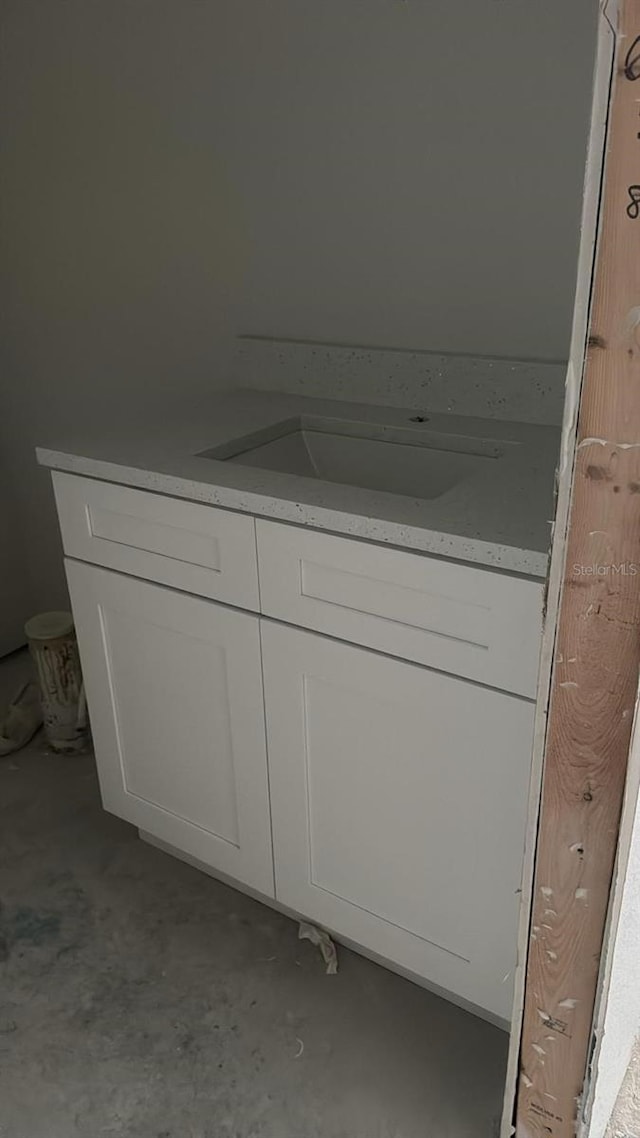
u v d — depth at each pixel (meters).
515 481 1.35
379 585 1.28
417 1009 1.58
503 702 1.22
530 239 1.54
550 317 1.57
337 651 1.36
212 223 1.90
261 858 1.67
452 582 1.20
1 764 2.25
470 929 1.43
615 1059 1.32
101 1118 1.41
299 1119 1.39
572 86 1.41
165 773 1.76
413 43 1.53
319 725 1.45
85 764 2.24
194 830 1.77
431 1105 1.41
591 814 1.03
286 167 1.75
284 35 1.65
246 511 1.37
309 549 1.32
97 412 2.33
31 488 2.56
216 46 1.73
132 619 1.64
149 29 1.80
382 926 1.55
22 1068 1.49
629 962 1.24
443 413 1.73
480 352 1.67
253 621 1.44
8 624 2.69
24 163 2.13
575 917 1.10
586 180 0.77
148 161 1.93
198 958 1.68
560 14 1.38
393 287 1.72
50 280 2.24
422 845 1.42
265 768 1.57
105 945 1.72
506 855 1.33
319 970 1.65
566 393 0.86
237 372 1.99
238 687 1.53
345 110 1.64
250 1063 1.48
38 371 2.38
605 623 0.93
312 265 1.80
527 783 1.25
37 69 2.00
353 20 1.57
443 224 1.62
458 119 1.53
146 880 1.88
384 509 1.25
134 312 2.12
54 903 1.82
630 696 0.95
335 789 1.49
